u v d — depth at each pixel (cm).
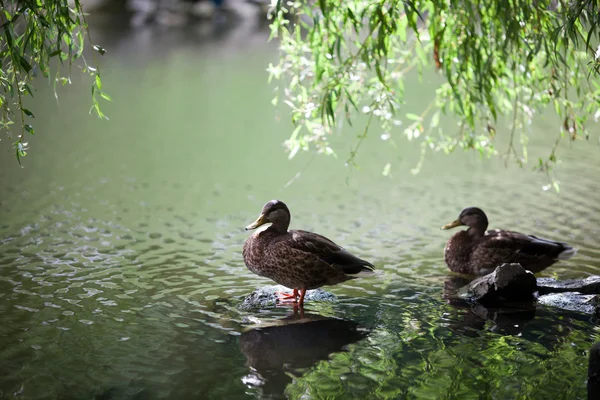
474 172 1395
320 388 533
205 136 1766
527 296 725
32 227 988
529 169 1405
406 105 2117
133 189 1252
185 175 1376
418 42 834
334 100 761
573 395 514
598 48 643
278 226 725
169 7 4512
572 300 709
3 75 582
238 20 4666
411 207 1142
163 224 1030
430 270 832
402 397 518
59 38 586
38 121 1883
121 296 729
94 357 583
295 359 585
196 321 666
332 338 629
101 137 1722
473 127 827
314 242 709
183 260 859
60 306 695
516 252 792
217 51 3328
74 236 950
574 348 600
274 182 1330
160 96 2288
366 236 976
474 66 762
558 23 700
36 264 826
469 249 812
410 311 697
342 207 1145
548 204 1130
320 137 824
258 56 3192
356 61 765
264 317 679
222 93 2361
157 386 534
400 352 598
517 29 712
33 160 1460
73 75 2569
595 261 846
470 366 568
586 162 1442
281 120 1977
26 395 518
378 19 700
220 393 525
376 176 1377
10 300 709
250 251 723
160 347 605
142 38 3675
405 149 1633
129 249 898
